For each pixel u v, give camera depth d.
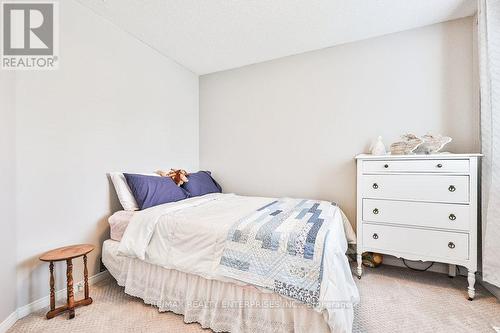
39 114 1.61
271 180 2.84
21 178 1.52
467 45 2.02
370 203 2.00
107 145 2.07
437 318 1.52
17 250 1.50
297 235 1.32
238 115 3.01
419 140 1.90
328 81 2.53
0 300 1.38
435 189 1.79
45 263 1.65
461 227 1.72
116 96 2.14
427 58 2.15
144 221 1.72
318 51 2.56
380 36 2.30
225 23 2.09
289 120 2.73
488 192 1.67
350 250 2.41
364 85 2.38
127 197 2.06
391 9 1.91
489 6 1.63
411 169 1.85
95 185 1.98
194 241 1.53
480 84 1.75
